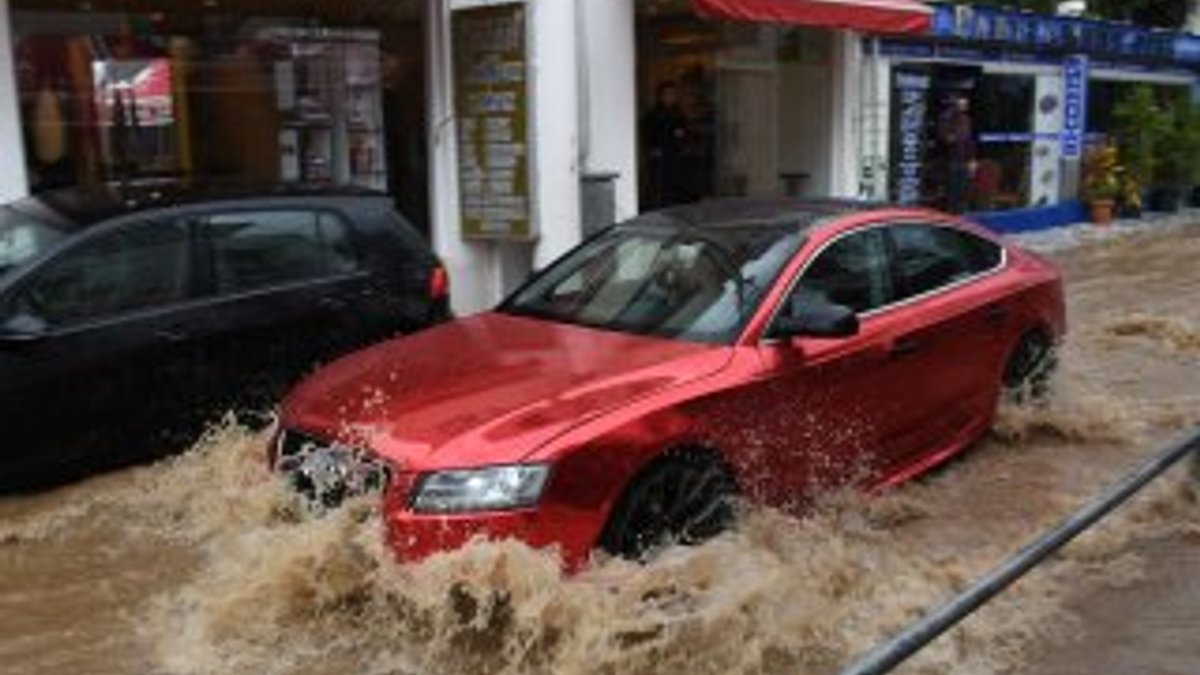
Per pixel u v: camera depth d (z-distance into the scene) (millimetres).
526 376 5430
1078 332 11461
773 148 15711
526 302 6637
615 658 4648
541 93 11023
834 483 6062
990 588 3691
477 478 4754
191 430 7270
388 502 4840
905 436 6531
